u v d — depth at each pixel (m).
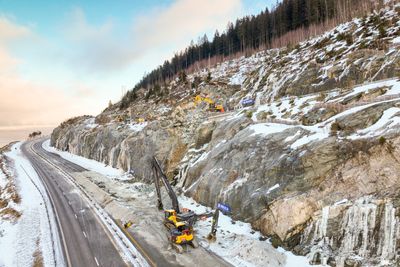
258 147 27.67
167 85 104.25
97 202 37.53
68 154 87.19
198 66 117.00
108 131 69.25
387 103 22.14
